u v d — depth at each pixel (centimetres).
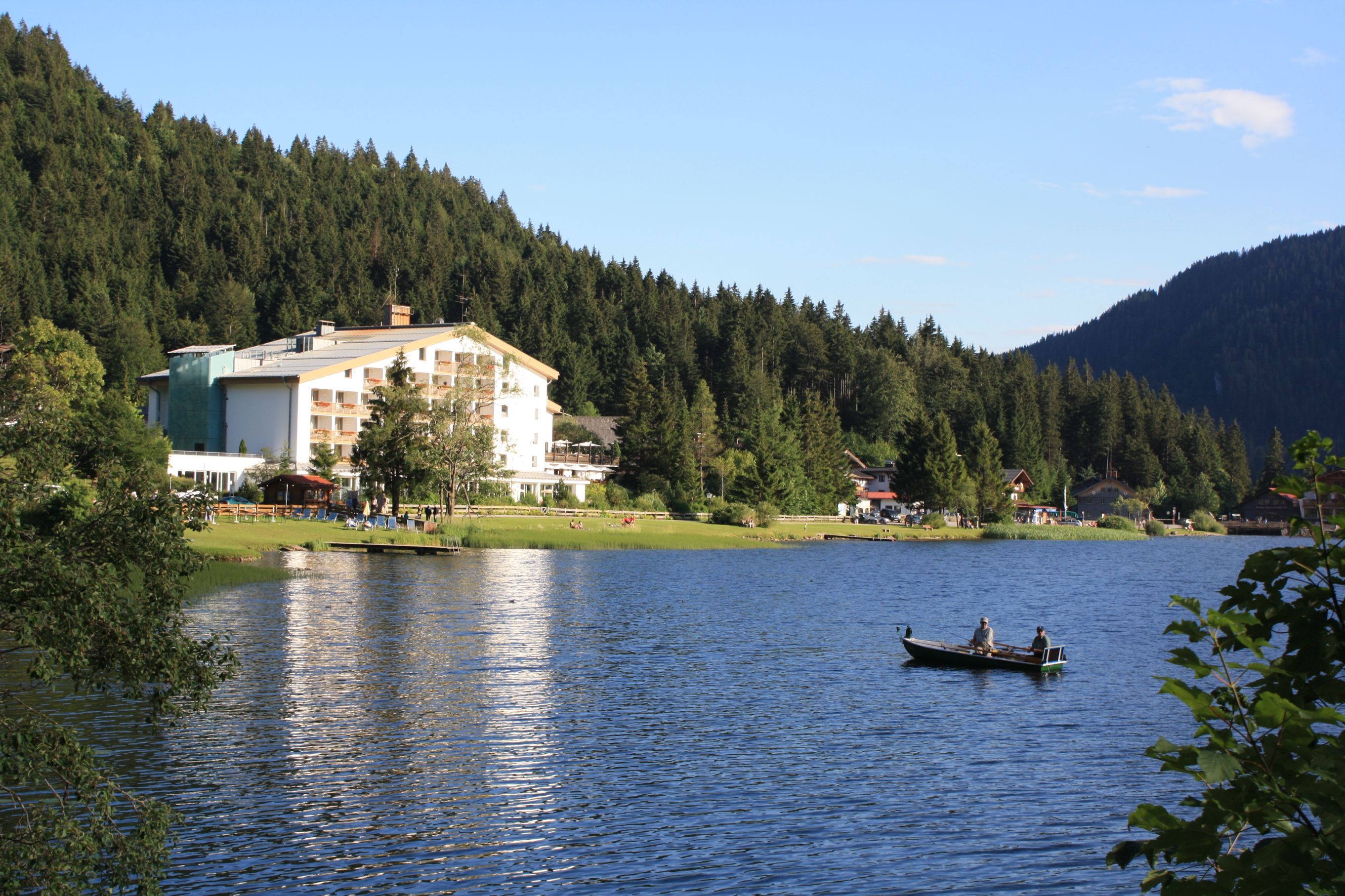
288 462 10756
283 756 2609
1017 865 2003
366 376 12175
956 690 3581
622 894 1861
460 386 10300
